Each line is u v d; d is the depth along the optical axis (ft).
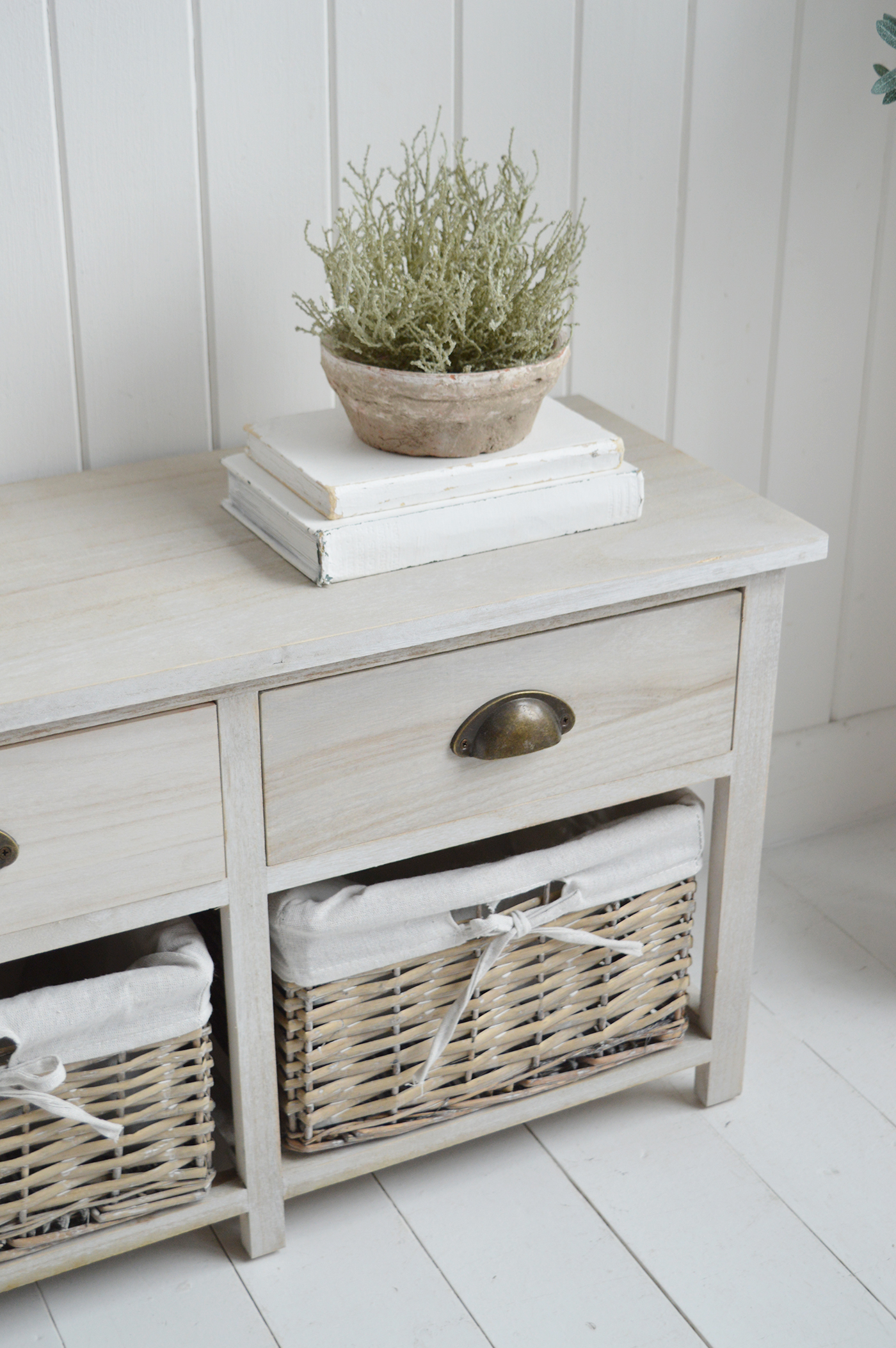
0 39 4.08
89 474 4.65
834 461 6.10
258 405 4.93
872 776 6.80
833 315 5.79
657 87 5.06
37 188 4.31
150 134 4.39
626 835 4.40
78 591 3.84
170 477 4.62
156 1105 4.08
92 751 3.53
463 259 3.97
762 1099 5.19
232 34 4.37
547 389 4.04
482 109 4.84
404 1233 4.63
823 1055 5.39
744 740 4.49
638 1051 4.85
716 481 4.57
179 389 4.77
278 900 4.10
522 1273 4.49
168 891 3.81
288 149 4.61
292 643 3.58
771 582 4.24
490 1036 4.48
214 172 4.53
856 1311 4.36
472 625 3.77
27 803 3.51
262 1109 4.27
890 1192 4.80
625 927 4.52
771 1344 4.25
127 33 4.23
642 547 4.09
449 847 4.59
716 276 5.49
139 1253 4.56
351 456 4.04
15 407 4.56
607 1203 4.75
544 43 4.82
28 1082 3.71
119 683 3.42
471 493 3.99
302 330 4.34
